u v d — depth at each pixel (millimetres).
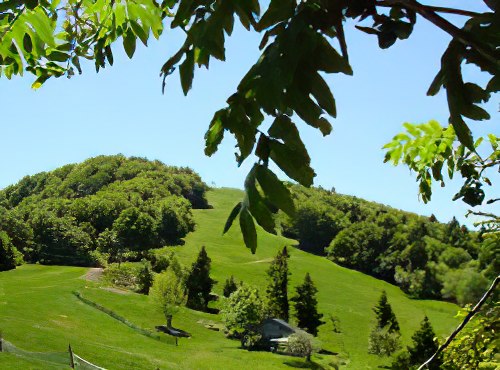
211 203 180500
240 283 104750
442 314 100000
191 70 1800
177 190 170500
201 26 1841
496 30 1514
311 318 85688
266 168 1650
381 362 67062
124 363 43938
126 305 73562
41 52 3324
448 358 4477
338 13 1545
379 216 139250
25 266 106625
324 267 128500
